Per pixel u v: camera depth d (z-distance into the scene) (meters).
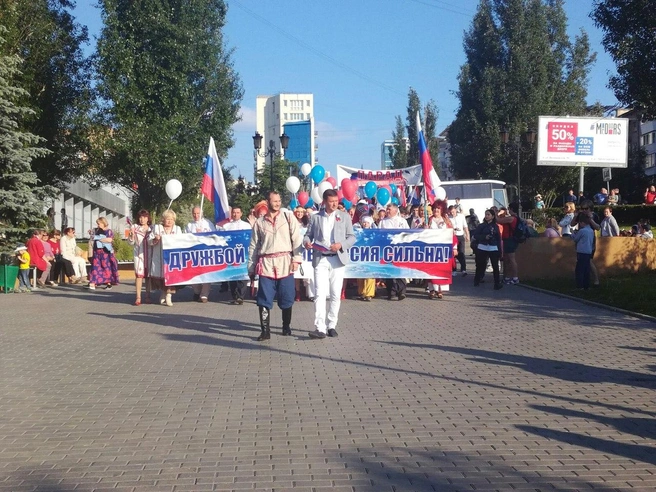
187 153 33.50
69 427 6.37
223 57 35.44
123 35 32.66
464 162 55.53
